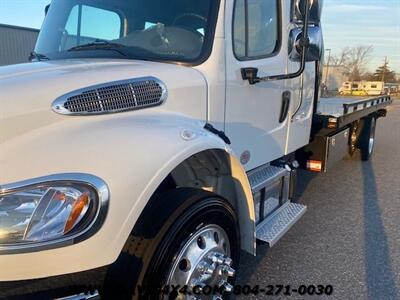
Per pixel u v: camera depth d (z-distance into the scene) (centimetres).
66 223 178
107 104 227
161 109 250
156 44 292
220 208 241
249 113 324
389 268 375
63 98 214
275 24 347
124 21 309
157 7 300
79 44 323
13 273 174
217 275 244
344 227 473
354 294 331
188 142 221
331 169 752
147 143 208
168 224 211
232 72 297
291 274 361
